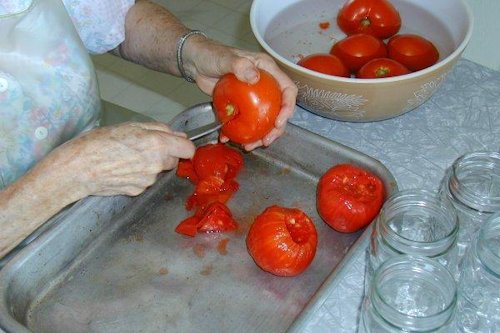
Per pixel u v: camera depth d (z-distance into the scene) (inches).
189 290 29.1
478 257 23.4
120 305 28.6
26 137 34.6
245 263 30.1
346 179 30.8
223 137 33.2
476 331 25.0
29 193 28.1
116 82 72.2
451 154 34.2
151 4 39.3
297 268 28.8
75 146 28.3
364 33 36.6
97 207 30.6
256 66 31.4
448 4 37.1
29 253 28.2
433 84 33.3
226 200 33.2
